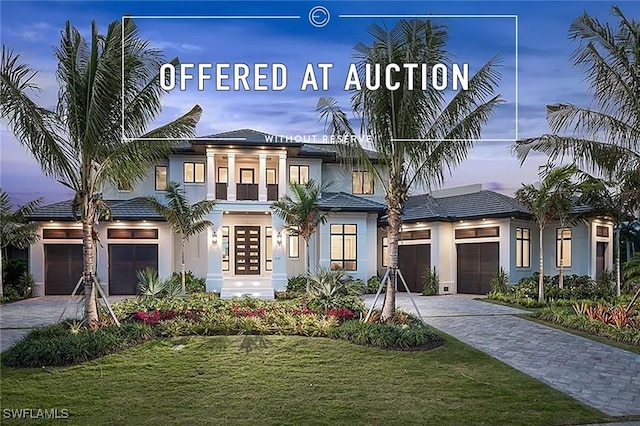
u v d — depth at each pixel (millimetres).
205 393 7719
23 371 8773
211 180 21891
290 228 20234
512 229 21359
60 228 22484
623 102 12867
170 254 22375
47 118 10883
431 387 8055
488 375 8742
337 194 24594
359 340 10875
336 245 22656
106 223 22016
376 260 23734
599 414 6941
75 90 10992
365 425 6477
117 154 11555
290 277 23078
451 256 23453
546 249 22469
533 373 9016
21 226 20875
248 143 21750
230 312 13094
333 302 14023
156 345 10531
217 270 21641
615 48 12594
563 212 17859
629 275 14266
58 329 10992
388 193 12375
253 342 10875
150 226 22328
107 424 6461
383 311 12344
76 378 8406
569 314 14070
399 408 7098
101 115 10820
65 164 11086
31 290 21719
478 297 21016
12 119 10516
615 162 13055
